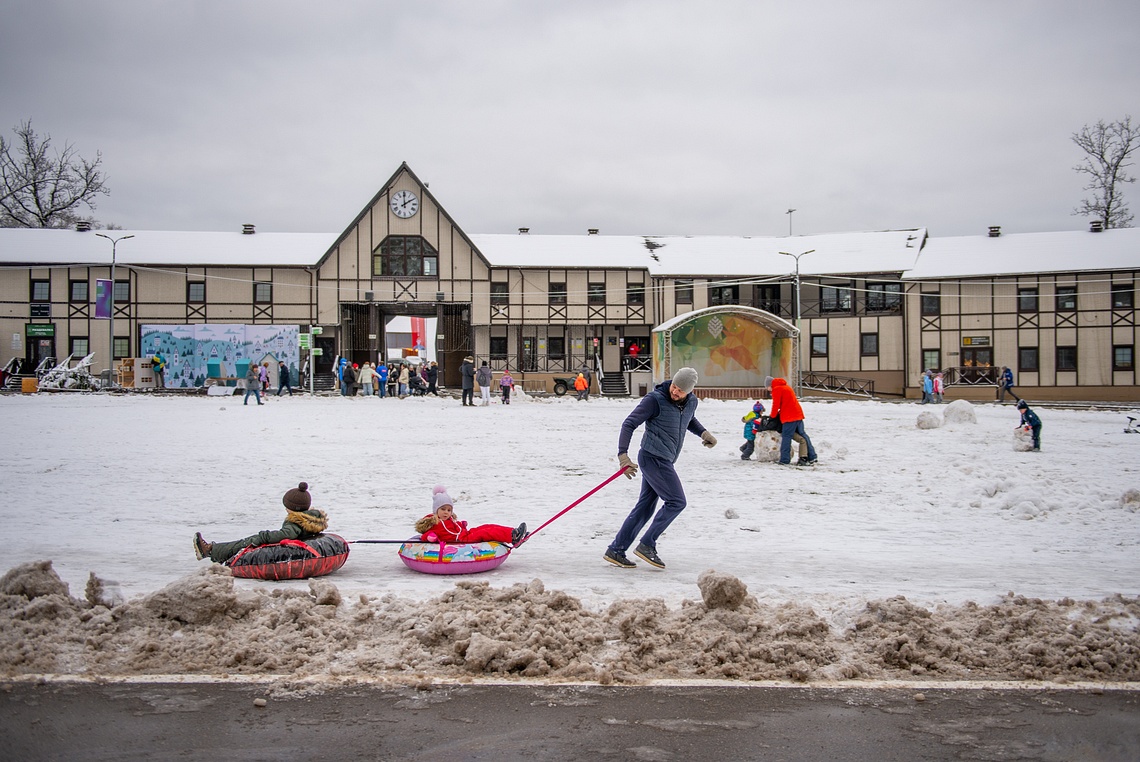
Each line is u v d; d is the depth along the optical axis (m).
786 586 6.62
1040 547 8.66
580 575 7.02
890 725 4.24
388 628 5.37
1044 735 4.15
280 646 5.06
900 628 5.37
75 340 49.78
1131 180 53.91
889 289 51.12
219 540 8.47
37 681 4.58
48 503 10.51
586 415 29.14
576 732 4.11
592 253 54.00
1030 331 48.88
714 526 9.67
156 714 4.24
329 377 50.66
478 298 51.66
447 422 25.08
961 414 25.11
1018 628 5.45
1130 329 47.41
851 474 14.40
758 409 17.28
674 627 5.34
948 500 11.77
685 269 51.91
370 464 14.87
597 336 53.28
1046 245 51.03
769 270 52.06
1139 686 4.78
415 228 51.31
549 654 4.95
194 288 50.47
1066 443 19.97
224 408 30.52
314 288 50.81
